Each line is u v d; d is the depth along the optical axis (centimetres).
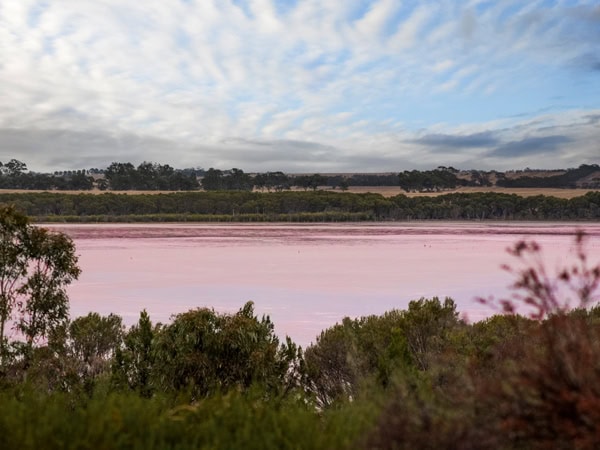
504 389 427
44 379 1418
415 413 445
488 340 1048
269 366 1255
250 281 5578
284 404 780
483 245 11212
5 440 498
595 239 12212
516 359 624
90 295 4494
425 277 5991
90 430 497
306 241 12181
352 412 582
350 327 1351
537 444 416
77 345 1733
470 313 3400
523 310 2331
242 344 1262
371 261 7962
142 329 1324
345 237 13650
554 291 468
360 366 1053
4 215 1778
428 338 1250
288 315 3544
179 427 537
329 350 1298
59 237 1845
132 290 4844
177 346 1262
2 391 984
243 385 1248
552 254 8431
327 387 1270
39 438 495
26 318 2442
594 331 481
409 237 13800
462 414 443
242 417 561
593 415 386
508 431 421
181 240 12381
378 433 443
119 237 13375
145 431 525
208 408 593
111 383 1241
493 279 5766
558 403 405
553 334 437
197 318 1289
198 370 1243
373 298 4397
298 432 519
